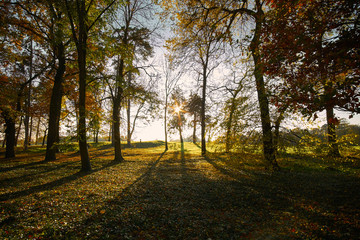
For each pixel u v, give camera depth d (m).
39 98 23.73
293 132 8.16
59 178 10.62
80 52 12.07
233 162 8.59
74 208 6.48
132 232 5.23
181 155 23.81
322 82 4.52
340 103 3.83
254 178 10.84
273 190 8.70
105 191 8.43
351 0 3.75
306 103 4.38
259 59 5.35
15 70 21.97
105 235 4.98
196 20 10.62
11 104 21.00
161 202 7.45
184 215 6.36
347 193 7.54
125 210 6.53
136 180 10.70
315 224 5.37
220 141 8.27
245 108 7.91
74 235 4.90
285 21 4.52
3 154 24.45
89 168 12.91
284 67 4.73
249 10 9.24
